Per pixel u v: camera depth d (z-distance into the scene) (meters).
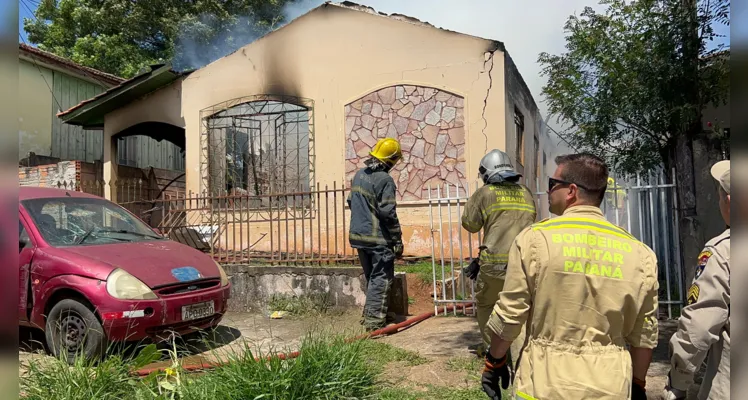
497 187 4.37
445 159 8.85
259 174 9.86
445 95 8.90
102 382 3.53
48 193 5.71
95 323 4.50
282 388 3.37
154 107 10.73
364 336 4.93
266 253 7.95
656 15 6.16
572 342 1.96
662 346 4.86
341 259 7.06
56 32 20.75
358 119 9.33
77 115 11.00
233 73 10.08
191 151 10.28
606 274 1.97
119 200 11.13
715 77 5.74
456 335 5.39
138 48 20.47
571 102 9.04
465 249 8.60
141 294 4.56
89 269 4.63
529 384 2.01
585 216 2.13
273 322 6.32
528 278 2.07
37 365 3.72
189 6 20.91
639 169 8.08
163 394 3.38
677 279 5.85
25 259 4.95
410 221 8.93
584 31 8.63
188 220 9.74
